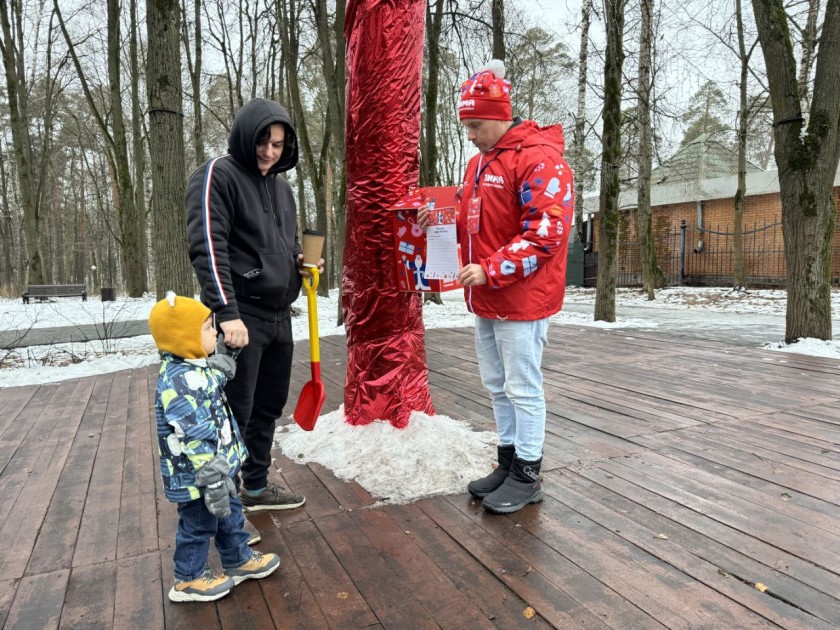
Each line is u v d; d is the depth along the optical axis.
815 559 1.95
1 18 16.48
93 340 8.09
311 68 19.47
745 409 3.79
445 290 2.59
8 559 2.13
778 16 5.91
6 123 24.22
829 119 5.83
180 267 6.34
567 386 4.56
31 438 3.62
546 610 1.72
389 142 2.85
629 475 2.73
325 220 14.45
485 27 10.42
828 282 6.16
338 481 2.74
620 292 16.84
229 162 2.12
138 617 1.76
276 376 2.37
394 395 3.03
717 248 16.70
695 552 2.02
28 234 17.56
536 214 2.16
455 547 2.11
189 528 1.81
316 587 1.89
